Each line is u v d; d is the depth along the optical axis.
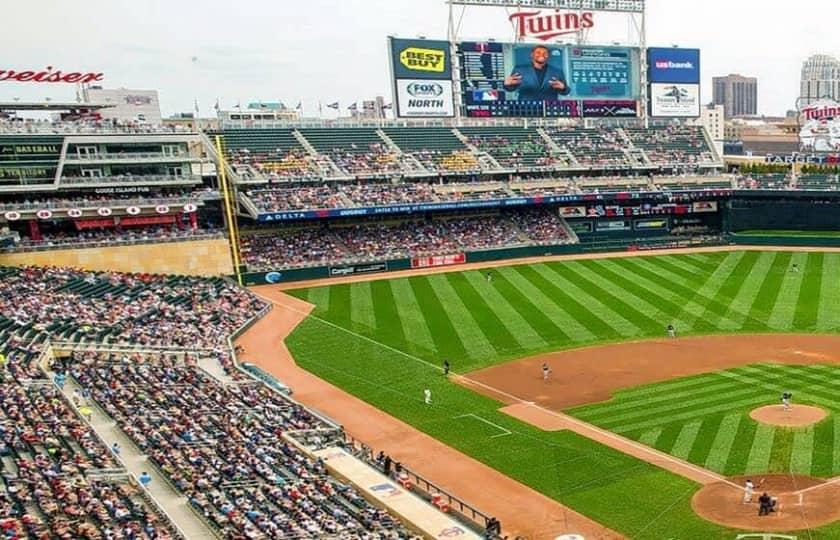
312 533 26.16
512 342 56.31
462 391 46.19
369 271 84.69
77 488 27.34
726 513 29.33
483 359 52.53
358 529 26.98
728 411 40.19
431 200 90.25
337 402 45.12
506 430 39.62
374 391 46.81
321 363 52.88
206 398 40.94
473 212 97.62
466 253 88.94
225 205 81.69
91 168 76.12
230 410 39.41
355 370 51.09
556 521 29.77
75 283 64.50
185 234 77.00
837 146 112.38
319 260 83.44
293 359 53.94
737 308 63.62
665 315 62.38
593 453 35.91
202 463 31.78
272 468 32.59
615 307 65.75
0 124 72.06
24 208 70.94
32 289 60.28
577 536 28.41
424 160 95.62
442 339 57.78
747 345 53.06
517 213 98.88
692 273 79.12
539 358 52.25
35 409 35.28
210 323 59.97
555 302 68.31
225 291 70.81
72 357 46.84
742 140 175.38
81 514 25.50
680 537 27.84
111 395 39.81
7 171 71.50
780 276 75.50
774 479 31.92
